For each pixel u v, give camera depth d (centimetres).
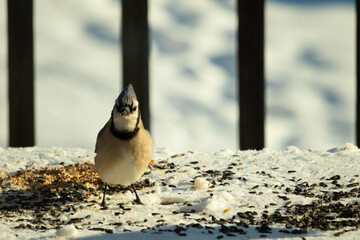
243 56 1277
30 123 1338
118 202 895
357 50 1231
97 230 776
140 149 840
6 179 977
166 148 1171
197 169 1024
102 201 887
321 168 998
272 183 945
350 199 869
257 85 1273
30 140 1339
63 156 1113
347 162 1015
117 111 823
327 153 1073
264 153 1101
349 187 915
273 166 1023
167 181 976
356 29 1234
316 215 810
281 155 1081
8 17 1327
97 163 858
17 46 1327
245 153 1112
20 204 887
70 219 824
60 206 874
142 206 871
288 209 839
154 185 963
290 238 737
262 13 1270
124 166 841
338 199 871
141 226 790
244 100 1282
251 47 1270
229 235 752
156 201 905
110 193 934
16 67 1328
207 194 906
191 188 941
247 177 977
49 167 1041
